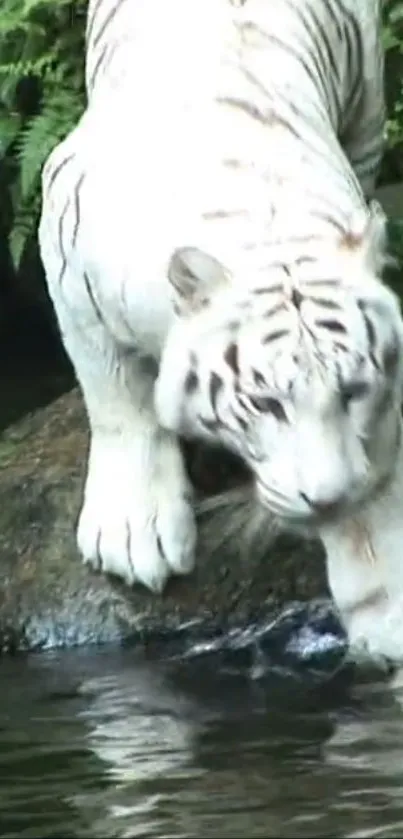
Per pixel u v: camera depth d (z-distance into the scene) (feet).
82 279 21.94
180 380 20.03
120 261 21.03
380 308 19.62
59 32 31.09
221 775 18.57
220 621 23.48
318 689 21.42
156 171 21.16
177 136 21.42
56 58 31.09
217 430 20.03
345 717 20.27
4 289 39.58
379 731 19.79
